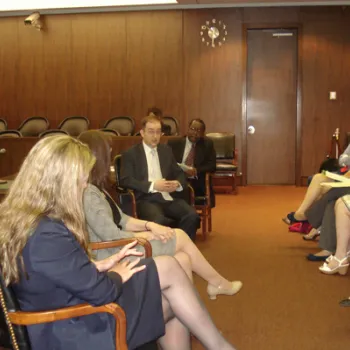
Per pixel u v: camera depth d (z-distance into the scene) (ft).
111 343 5.35
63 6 25.66
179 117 26.21
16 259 4.91
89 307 5.16
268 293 10.69
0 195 10.57
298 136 25.67
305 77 25.35
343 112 25.36
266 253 13.69
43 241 4.89
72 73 26.71
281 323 9.19
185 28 25.72
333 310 9.75
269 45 25.58
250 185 26.30
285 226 16.81
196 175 15.03
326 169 14.67
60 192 5.03
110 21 26.13
